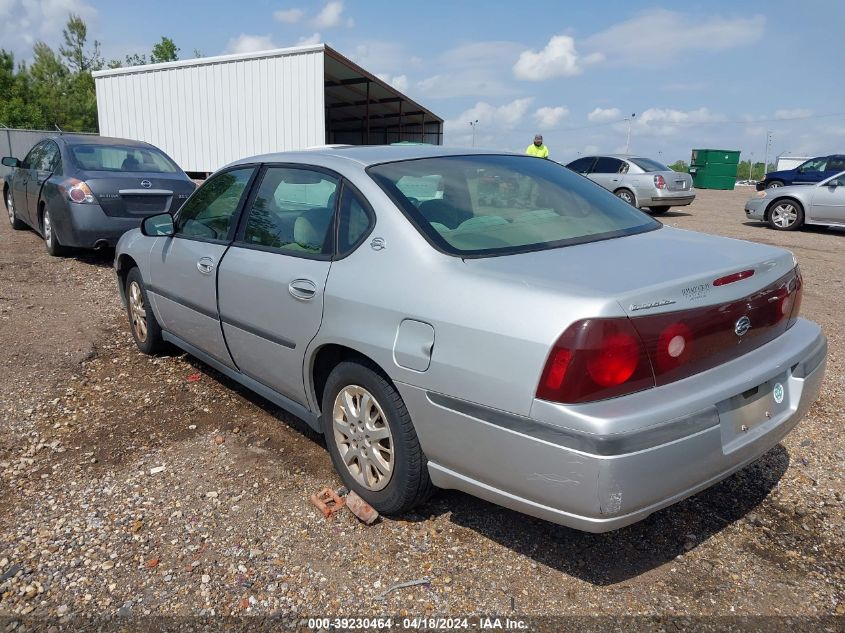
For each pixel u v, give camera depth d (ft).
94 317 20.20
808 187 44.06
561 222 10.32
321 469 11.35
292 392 11.32
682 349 7.63
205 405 13.93
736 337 8.30
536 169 12.03
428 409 8.48
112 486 10.81
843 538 9.55
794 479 11.13
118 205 25.71
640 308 7.32
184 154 56.75
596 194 11.85
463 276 8.37
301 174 11.39
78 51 190.08
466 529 9.70
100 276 25.46
